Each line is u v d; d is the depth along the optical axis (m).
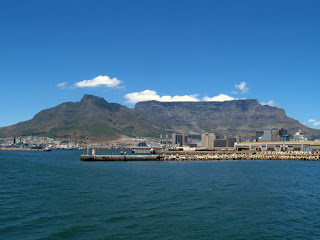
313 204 60.78
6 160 199.38
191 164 176.38
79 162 189.62
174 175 109.62
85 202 59.62
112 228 43.94
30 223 45.78
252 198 65.38
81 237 40.38
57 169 131.38
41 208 54.56
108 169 135.62
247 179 97.50
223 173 117.88
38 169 129.62
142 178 99.50
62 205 57.00
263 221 48.41
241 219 49.22
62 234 41.31
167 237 40.75
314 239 40.84
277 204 60.09
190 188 77.56
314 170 136.88
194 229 44.06
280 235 42.16
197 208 55.62
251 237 41.22
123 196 65.94
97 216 49.78
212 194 69.25
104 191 72.19
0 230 42.47
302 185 86.44
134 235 41.31
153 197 65.06
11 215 49.78
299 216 51.62
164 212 52.62
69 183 85.44
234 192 72.25
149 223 46.44
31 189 74.19
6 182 85.94
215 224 46.44
